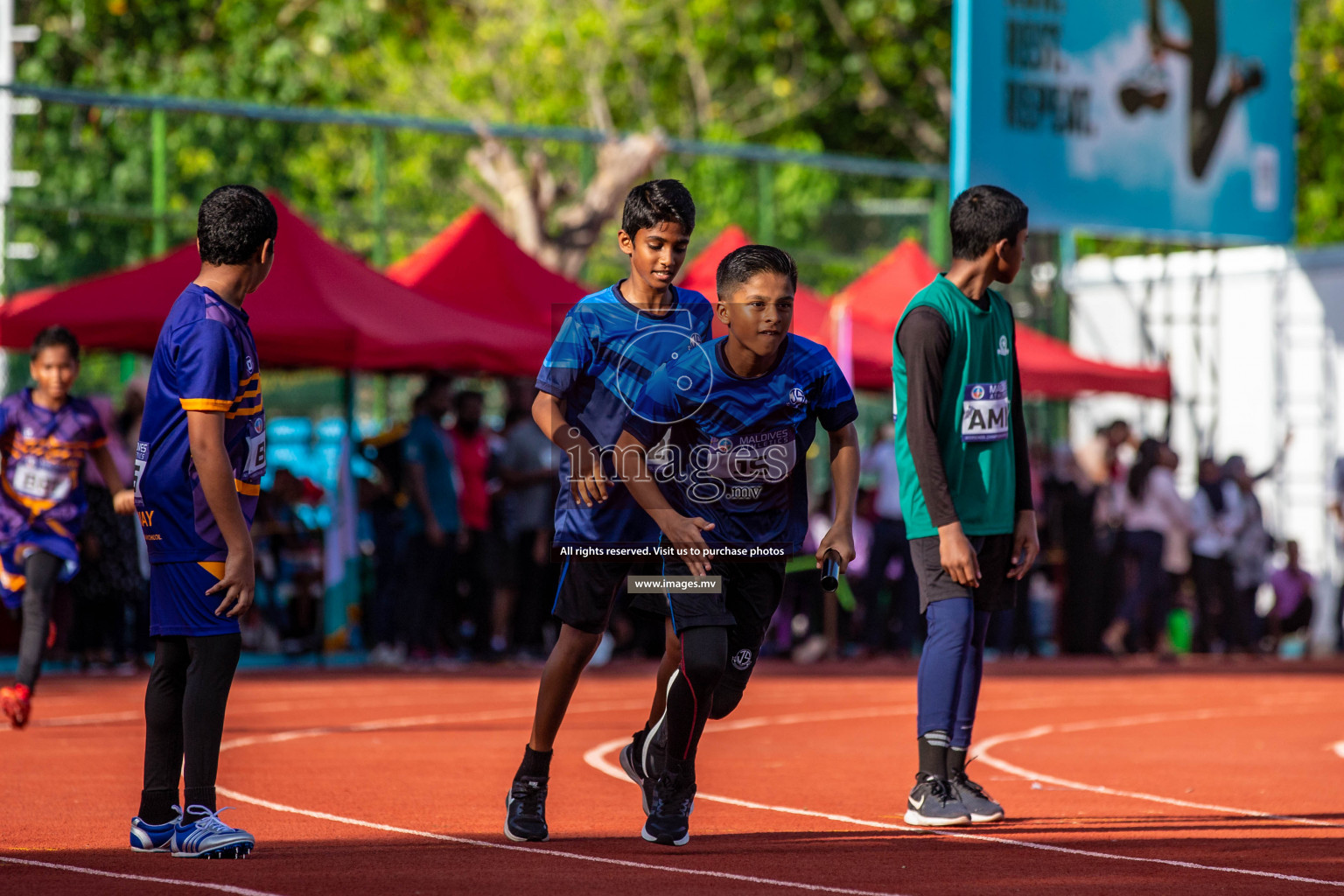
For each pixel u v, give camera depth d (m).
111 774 21.86
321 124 51.28
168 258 41.22
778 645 48.00
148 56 68.62
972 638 18.67
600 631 16.34
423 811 18.59
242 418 15.36
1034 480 51.03
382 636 44.12
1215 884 14.46
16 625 42.22
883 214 62.00
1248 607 52.75
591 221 57.53
